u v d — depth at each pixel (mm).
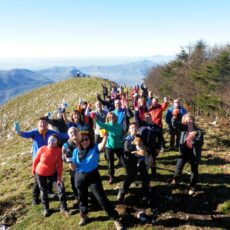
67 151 10172
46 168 11414
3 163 21750
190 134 11930
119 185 13562
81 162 9969
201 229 10195
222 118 62438
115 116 12945
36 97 78625
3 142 42500
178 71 107438
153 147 11977
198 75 90188
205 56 111312
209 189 12695
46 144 12016
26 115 66750
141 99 15500
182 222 10641
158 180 13734
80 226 10898
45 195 11844
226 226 10289
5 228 12055
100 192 10047
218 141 22109
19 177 16906
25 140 32719
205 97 76562
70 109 47031
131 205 11805
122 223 10773
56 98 68375
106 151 13312
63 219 11508
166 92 100188
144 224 10648
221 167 15453
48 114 14805
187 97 85812
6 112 79375
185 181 13398
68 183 14672
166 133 23047
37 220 11859
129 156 11273
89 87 66562
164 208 11578
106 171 15531
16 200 13680
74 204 12188
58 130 13789
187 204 11750
